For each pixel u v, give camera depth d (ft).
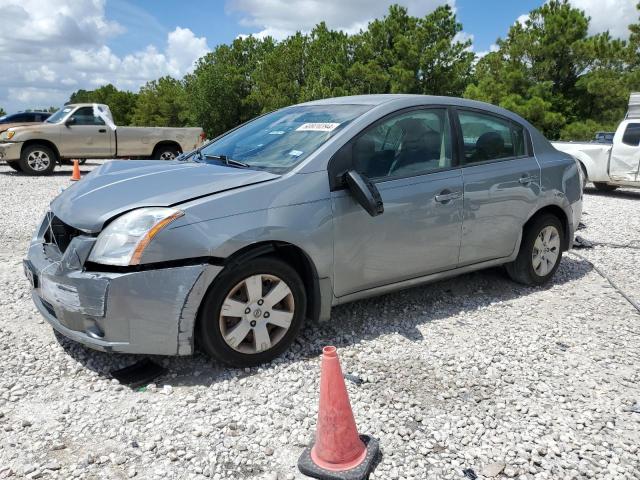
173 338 10.82
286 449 9.29
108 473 8.62
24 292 16.16
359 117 13.35
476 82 99.91
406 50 97.09
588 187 46.37
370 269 13.21
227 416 10.16
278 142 13.75
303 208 11.94
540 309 15.67
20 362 11.94
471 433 9.78
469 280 17.89
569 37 75.51
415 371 11.92
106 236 10.68
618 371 12.09
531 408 10.57
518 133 16.65
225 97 152.15
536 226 16.76
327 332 13.73
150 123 211.00
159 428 9.76
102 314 10.44
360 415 10.23
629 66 77.82
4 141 47.47
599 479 8.63
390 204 13.23
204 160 14.39
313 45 126.72
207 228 10.86
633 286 17.85
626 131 39.04
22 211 29.86
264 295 11.76
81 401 10.55
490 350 12.99
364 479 8.53
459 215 14.58
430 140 14.40
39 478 8.46
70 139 48.70
